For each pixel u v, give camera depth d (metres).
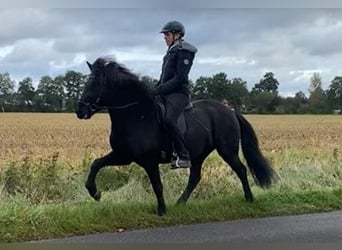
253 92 60.53
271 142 19.97
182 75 7.87
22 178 9.23
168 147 8.01
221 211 8.34
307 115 63.81
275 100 65.88
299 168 11.75
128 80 7.66
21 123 37.44
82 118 7.70
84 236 6.98
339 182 11.25
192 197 9.30
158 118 7.92
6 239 6.69
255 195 9.36
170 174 9.98
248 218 8.32
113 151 7.96
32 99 72.75
